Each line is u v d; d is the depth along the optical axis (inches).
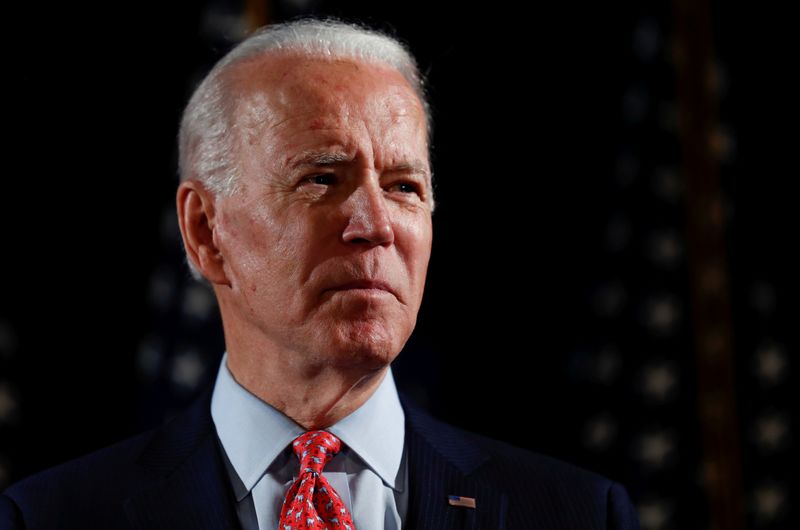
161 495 172.9
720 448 339.3
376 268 160.4
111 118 347.3
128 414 335.3
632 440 337.1
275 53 177.0
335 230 161.3
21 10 340.2
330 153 164.1
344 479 170.6
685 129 357.1
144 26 352.2
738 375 359.3
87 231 340.5
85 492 176.2
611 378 341.1
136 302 342.3
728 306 348.8
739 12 382.9
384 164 167.6
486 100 362.6
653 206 353.1
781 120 374.9
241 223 169.2
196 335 324.5
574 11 369.4
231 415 177.8
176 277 328.2
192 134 183.6
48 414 327.0
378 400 177.9
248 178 169.0
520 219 359.3
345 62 174.2
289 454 172.9
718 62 376.2
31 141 337.4
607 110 364.5
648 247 350.0
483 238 358.3
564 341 350.3
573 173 361.1
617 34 368.8
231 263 173.0
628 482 335.0
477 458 188.1
